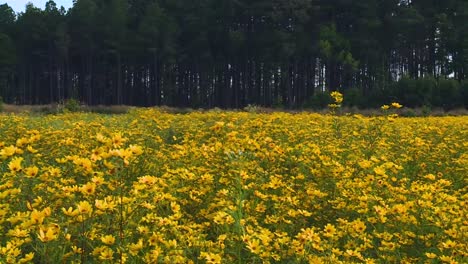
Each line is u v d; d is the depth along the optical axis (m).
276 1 58.34
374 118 9.06
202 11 64.31
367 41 58.22
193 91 70.56
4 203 3.56
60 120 12.58
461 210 4.19
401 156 6.98
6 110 31.20
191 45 64.44
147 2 75.06
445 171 6.38
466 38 58.22
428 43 61.53
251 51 64.00
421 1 62.44
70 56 74.94
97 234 3.11
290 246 3.34
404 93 42.34
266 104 66.69
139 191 3.65
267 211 4.48
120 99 70.00
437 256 3.59
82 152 5.71
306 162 5.64
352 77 63.50
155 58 66.56
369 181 4.82
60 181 4.08
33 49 77.38
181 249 3.17
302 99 65.38
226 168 5.05
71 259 2.96
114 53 68.88
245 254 3.38
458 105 40.41
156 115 13.23
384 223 4.02
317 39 60.09
